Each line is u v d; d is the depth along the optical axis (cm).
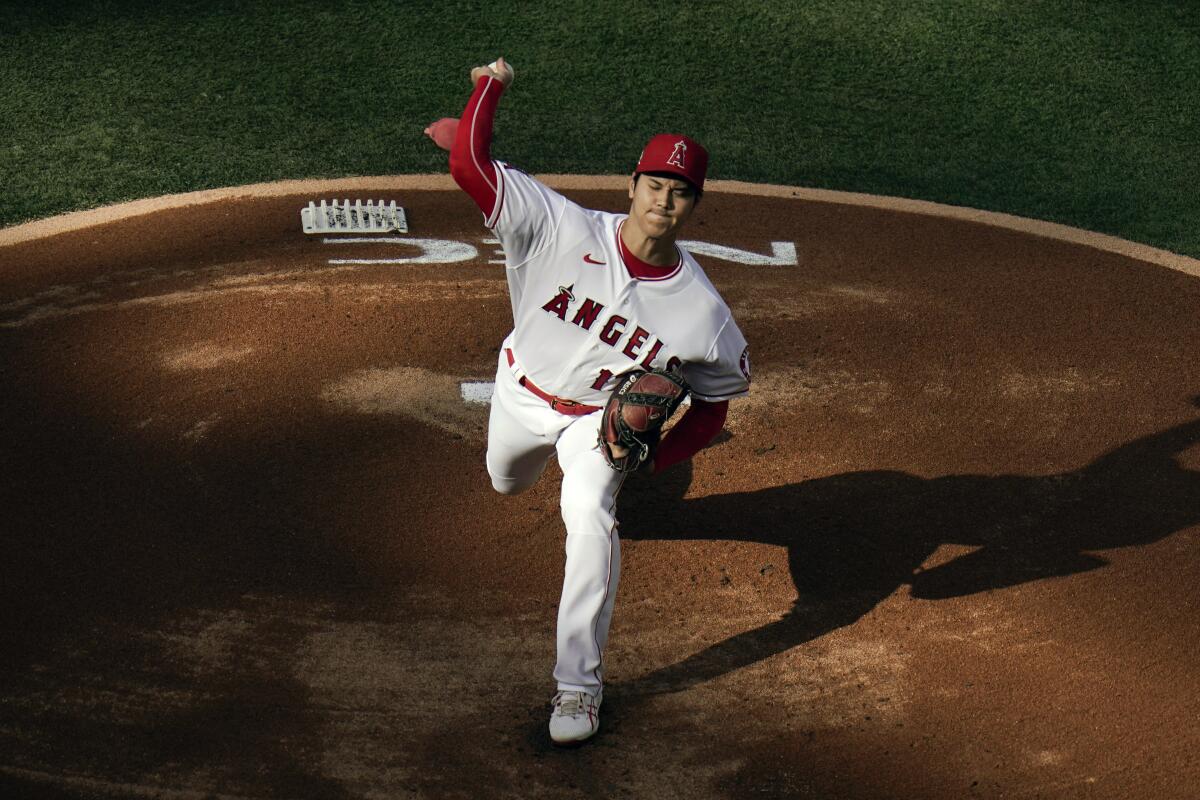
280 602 1967
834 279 3194
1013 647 1942
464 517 2209
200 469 2283
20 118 3872
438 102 4150
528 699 1811
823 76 4447
